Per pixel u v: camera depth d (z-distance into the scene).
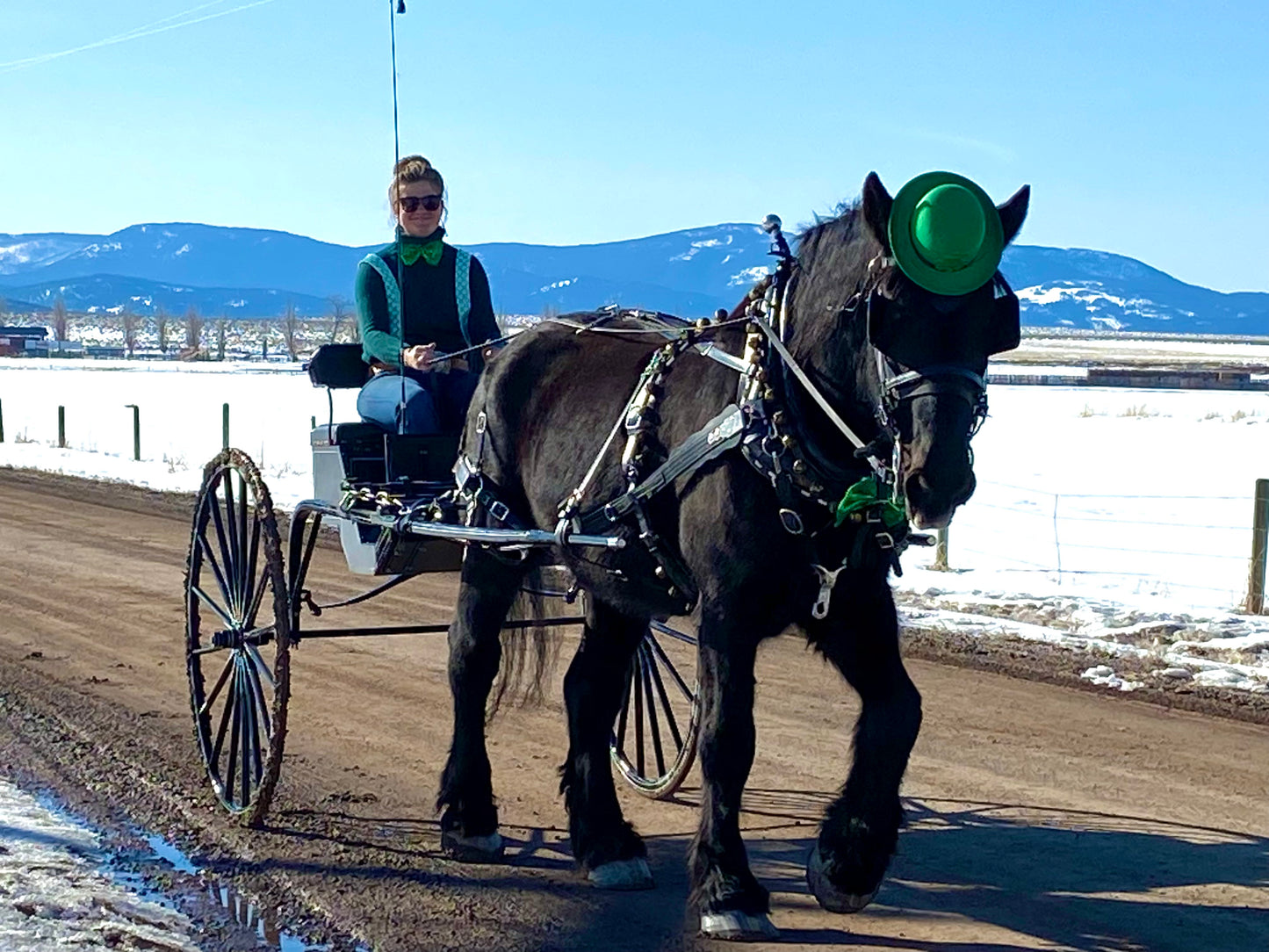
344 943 4.68
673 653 9.17
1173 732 7.30
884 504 4.37
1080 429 29.11
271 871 5.37
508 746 7.22
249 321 198.88
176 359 94.38
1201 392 44.00
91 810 6.07
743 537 4.50
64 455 24.39
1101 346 136.75
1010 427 29.64
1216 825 5.88
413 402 6.59
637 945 4.70
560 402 5.63
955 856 5.52
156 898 5.03
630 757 7.06
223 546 6.41
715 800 4.65
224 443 24.09
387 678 8.59
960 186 4.07
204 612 10.56
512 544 5.40
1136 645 9.43
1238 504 17.48
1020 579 12.24
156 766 6.71
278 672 5.76
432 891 5.20
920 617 10.27
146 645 9.38
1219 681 8.34
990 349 4.11
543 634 6.15
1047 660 8.93
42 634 9.73
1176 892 5.12
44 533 14.91
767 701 8.02
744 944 4.66
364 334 6.84
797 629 4.82
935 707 7.79
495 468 5.93
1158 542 14.69
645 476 4.92
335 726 7.48
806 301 4.51
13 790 6.28
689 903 4.80
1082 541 14.76
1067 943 4.67
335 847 5.67
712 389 4.77
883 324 4.04
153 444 27.06
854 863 4.66
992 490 18.98
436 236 6.93
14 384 52.44
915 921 4.88
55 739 7.13
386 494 6.22
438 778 6.57
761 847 5.72
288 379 57.22
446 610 10.66
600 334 5.79
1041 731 7.31
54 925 4.62
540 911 5.02
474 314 6.98
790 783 6.54
